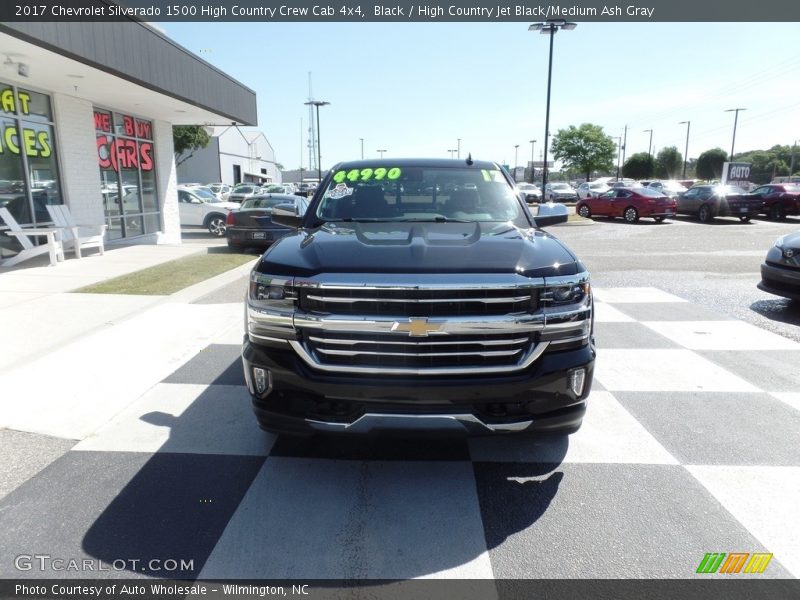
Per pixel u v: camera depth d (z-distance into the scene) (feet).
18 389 14.69
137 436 12.20
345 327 9.37
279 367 9.70
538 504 9.85
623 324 21.44
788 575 8.10
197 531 9.04
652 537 8.94
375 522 9.33
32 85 34.63
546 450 11.73
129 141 46.78
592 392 14.76
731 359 17.43
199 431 12.46
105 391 14.62
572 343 9.82
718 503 9.86
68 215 36.50
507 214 13.65
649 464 11.18
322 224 13.07
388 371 9.36
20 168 34.19
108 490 10.14
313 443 11.96
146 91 36.76
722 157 258.98
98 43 29.40
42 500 9.80
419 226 12.48
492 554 8.56
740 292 27.66
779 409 13.75
